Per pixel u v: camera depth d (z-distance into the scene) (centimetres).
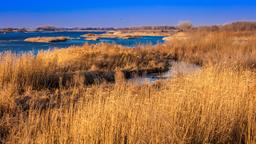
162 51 2158
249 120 548
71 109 563
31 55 1106
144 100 605
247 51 1855
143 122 505
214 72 826
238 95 640
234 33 3164
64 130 495
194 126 521
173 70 1483
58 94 862
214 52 1961
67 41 5888
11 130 552
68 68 1241
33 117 575
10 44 4638
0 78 909
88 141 467
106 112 527
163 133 481
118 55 1677
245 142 509
